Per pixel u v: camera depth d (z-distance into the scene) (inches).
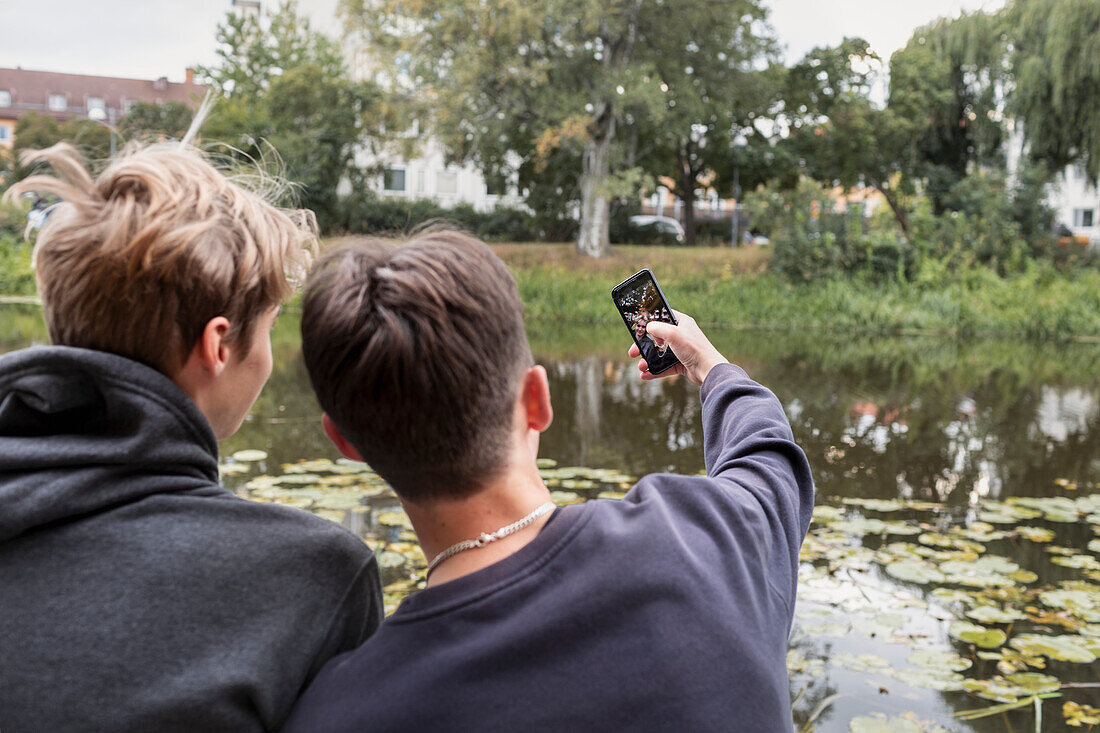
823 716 84.3
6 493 26.9
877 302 617.3
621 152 796.0
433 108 773.3
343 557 31.7
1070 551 136.6
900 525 147.5
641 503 28.0
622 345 442.9
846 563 127.0
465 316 25.7
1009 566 126.5
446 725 24.2
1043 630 105.8
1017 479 186.4
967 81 823.7
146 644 27.5
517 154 970.7
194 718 27.2
